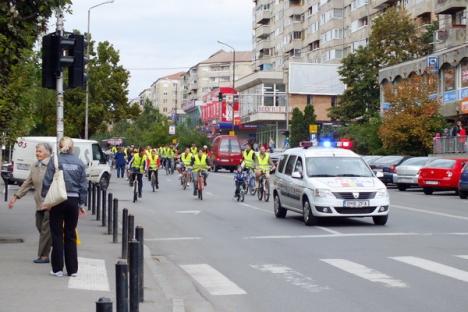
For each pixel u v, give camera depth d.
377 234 18.44
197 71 199.75
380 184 20.56
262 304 10.23
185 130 103.56
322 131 80.94
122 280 6.47
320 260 14.21
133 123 134.25
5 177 28.75
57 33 14.59
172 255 15.41
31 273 11.97
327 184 20.28
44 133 63.88
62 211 11.57
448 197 34.25
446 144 47.81
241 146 69.44
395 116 51.72
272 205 28.94
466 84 53.31
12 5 14.99
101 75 69.44
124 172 55.22
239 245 16.86
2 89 15.75
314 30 106.38
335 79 89.62
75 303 9.55
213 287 11.65
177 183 46.00
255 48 137.88
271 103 102.75
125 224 13.91
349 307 9.89
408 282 11.66
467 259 14.05
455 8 60.31
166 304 10.00
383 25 71.62
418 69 59.69
